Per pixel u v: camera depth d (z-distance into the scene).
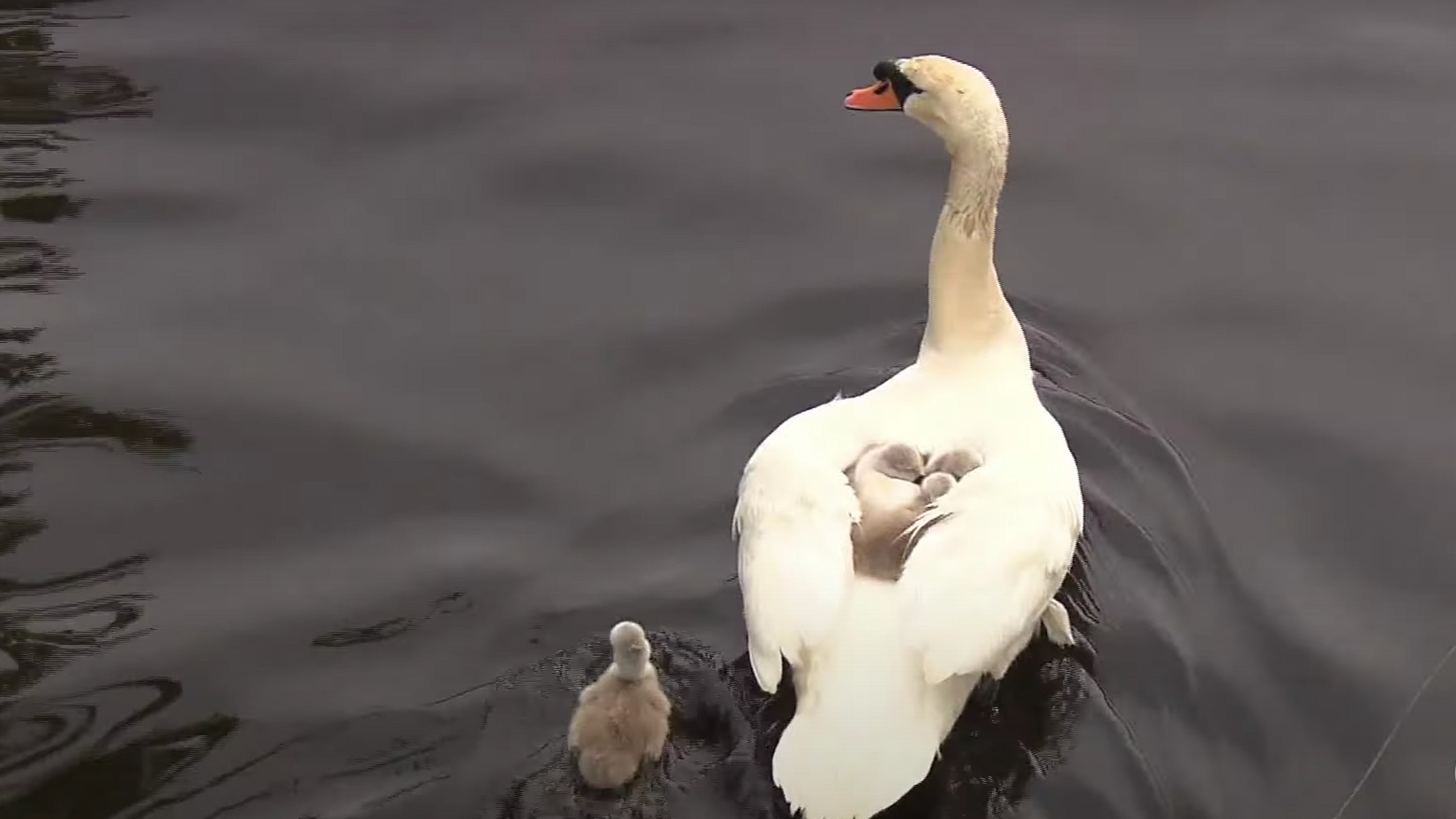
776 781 7.43
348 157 12.99
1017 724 8.62
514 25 14.44
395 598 9.41
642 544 9.84
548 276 11.95
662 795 8.21
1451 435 10.83
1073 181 12.88
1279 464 10.60
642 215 12.51
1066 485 8.54
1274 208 12.66
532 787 8.23
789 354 11.33
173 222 12.36
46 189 12.58
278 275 11.91
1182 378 11.23
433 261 12.06
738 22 14.47
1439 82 13.88
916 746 7.47
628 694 8.38
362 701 8.73
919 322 11.59
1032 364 11.33
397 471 10.35
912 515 8.08
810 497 8.07
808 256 12.15
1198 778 8.39
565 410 10.84
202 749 8.41
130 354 11.14
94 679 8.83
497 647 9.11
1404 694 9.01
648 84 13.73
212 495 10.14
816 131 13.27
